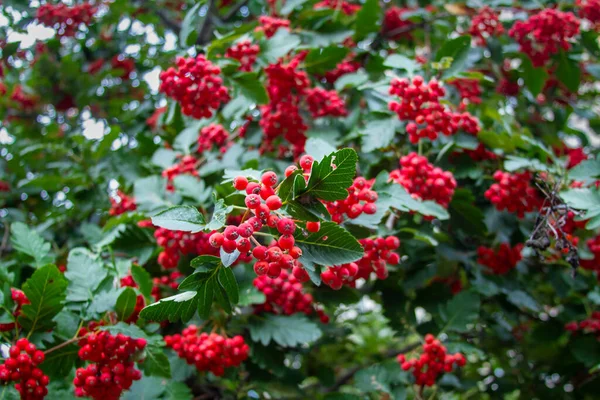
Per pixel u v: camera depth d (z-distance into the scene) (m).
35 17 1.44
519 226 1.13
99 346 0.86
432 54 1.44
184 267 1.06
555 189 0.97
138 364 0.92
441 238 1.15
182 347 0.97
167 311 0.75
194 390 1.18
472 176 1.10
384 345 1.67
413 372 1.03
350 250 0.75
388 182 0.91
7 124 1.65
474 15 1.39
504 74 1.44
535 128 1.45
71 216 1.31
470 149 1.09
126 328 0.86
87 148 1.33
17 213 1.37
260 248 0.72
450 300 1.10
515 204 1.06
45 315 0.89
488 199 1.15
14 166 1.46
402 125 1.07
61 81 1.59
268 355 1.08
